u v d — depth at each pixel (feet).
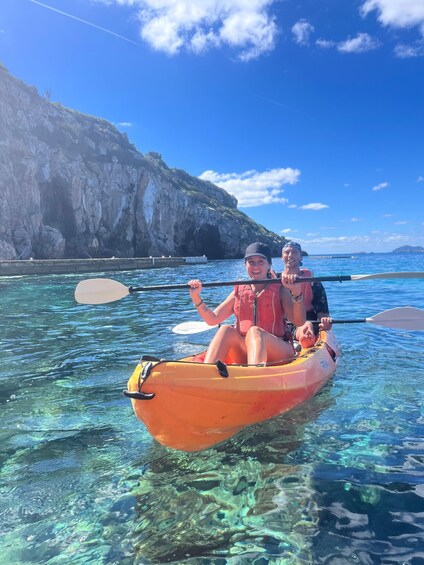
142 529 7.08
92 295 15.66
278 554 6.46
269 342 12.30
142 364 9.36
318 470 8.76
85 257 150.10
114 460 9.43
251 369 10.73
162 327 25.63
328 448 9.68
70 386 14.53
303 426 10.84
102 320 28.30
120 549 6.64
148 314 30.99
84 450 9.93
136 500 7.89
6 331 24.35
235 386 9.90
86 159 164.04
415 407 12.09
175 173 284.61
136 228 182.91
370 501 7.68
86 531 7.07
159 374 9.05
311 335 15.37
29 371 16.26
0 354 18.90
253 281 13.19
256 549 6.57
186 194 226.17
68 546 6.72
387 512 7.37
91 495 8.08
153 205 186.91
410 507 7.49
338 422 11.07
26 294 46.37
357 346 19.90
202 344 20.89
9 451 9.93
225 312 14.25
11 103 136.46
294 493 7.97
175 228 214.69
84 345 20.66
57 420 11.66
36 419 11.75
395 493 7.90
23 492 8.23
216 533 6.95
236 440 10.18
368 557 6.37
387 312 16.24
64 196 147.54
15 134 131.13
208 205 255.09
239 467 8.98
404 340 21.25
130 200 177.27
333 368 15.12
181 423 9.18
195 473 8.80
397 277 14.47
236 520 7.24
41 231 131.23
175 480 8.54
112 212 168.04
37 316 30.09
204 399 9.35
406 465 8.89
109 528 7.13
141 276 83.76
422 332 23.38
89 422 11.51
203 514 7.43
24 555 6.53
